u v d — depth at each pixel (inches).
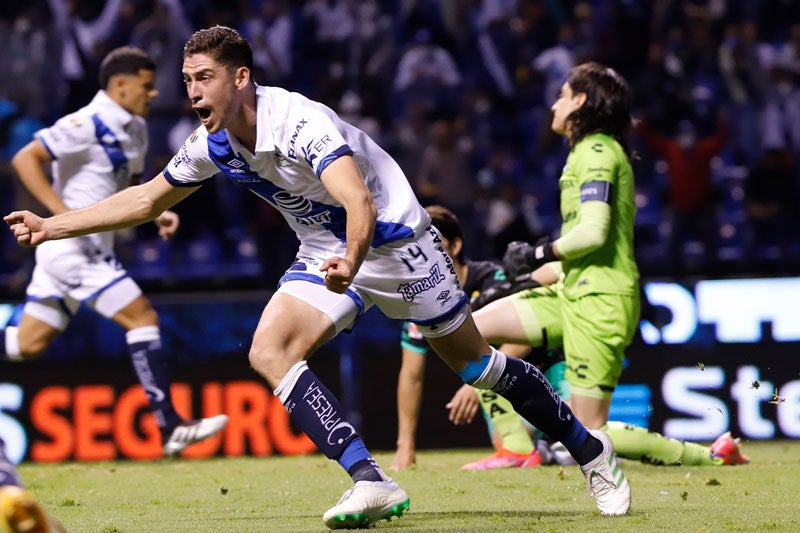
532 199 1576.0
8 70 1601.9
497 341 785.6
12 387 1135.6
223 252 1480.1
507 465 827.4
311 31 1700.3
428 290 513.3
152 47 1596.9
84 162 880.9
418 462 933.2
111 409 1136.8
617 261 742.5
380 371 1159.6
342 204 458.6
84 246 873.5
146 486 735.1
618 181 738.2
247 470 866.1
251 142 487.8
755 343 1140.5
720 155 1654.8
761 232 1482.5
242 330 1155.9
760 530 467.2
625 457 782.5
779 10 1818.4
